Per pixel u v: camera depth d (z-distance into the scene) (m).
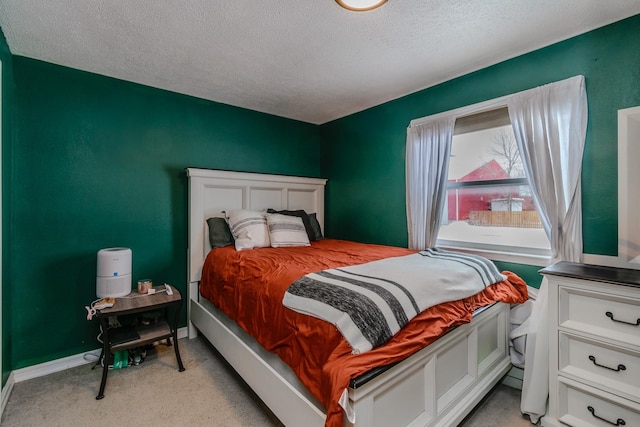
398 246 2.98
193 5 1.60
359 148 3.37
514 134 2.11
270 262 2.03
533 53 2.06
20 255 2.11
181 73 2.43
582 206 1.86
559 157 1.90
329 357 1.15
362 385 1.06
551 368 1.56
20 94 2.11
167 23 1.76
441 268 1.75
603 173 1.79
